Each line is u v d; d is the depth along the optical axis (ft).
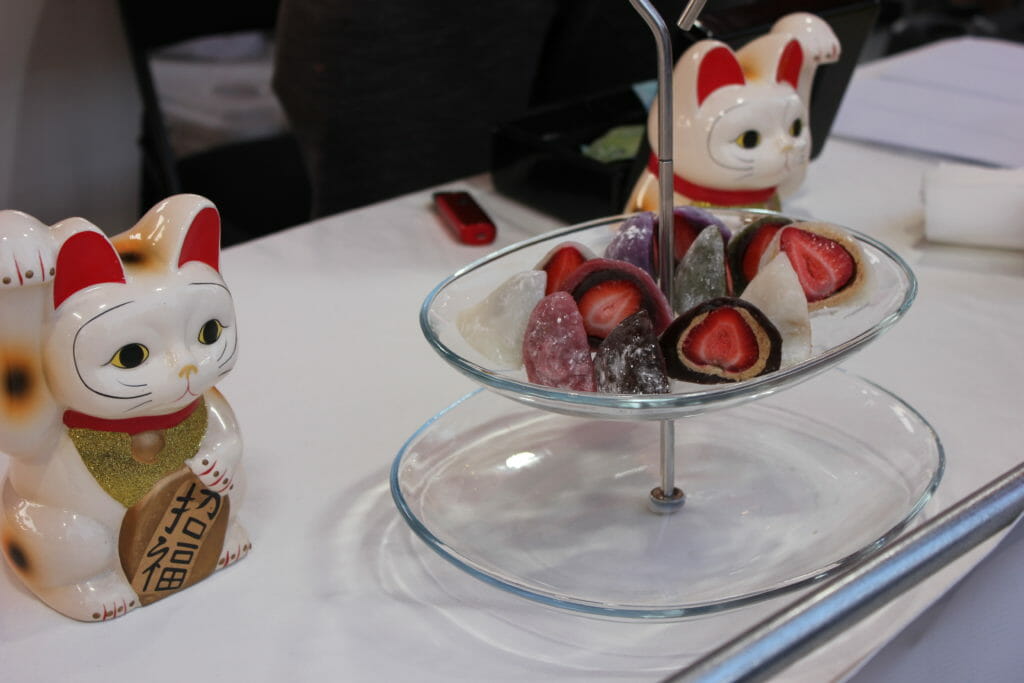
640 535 3.02
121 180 7.64
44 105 7.01
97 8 6.94
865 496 3.08
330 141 5.99
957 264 4.13
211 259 2.82
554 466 3.22
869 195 4.59
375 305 3.94
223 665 2.78
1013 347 3.69
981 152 4.85
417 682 2.74
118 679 2.75
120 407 2.73
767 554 2.96
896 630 2.81
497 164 4.58
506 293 3.00
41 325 2.68
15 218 2.62
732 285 3.23
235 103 7.67
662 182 3.04
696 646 2.79
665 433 3.04
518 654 2.79
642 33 6.23
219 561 2.96
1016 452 3.27
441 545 2.94
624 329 2.89
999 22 10.58
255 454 3.29
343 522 3.10
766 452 3.25
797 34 3.95
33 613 2.89
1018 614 3.20
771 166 3.75
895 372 3.57
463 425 3.33
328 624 2.85
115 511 2.82
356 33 5.51
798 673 2.73
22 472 2.81
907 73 5.98
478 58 6.05
